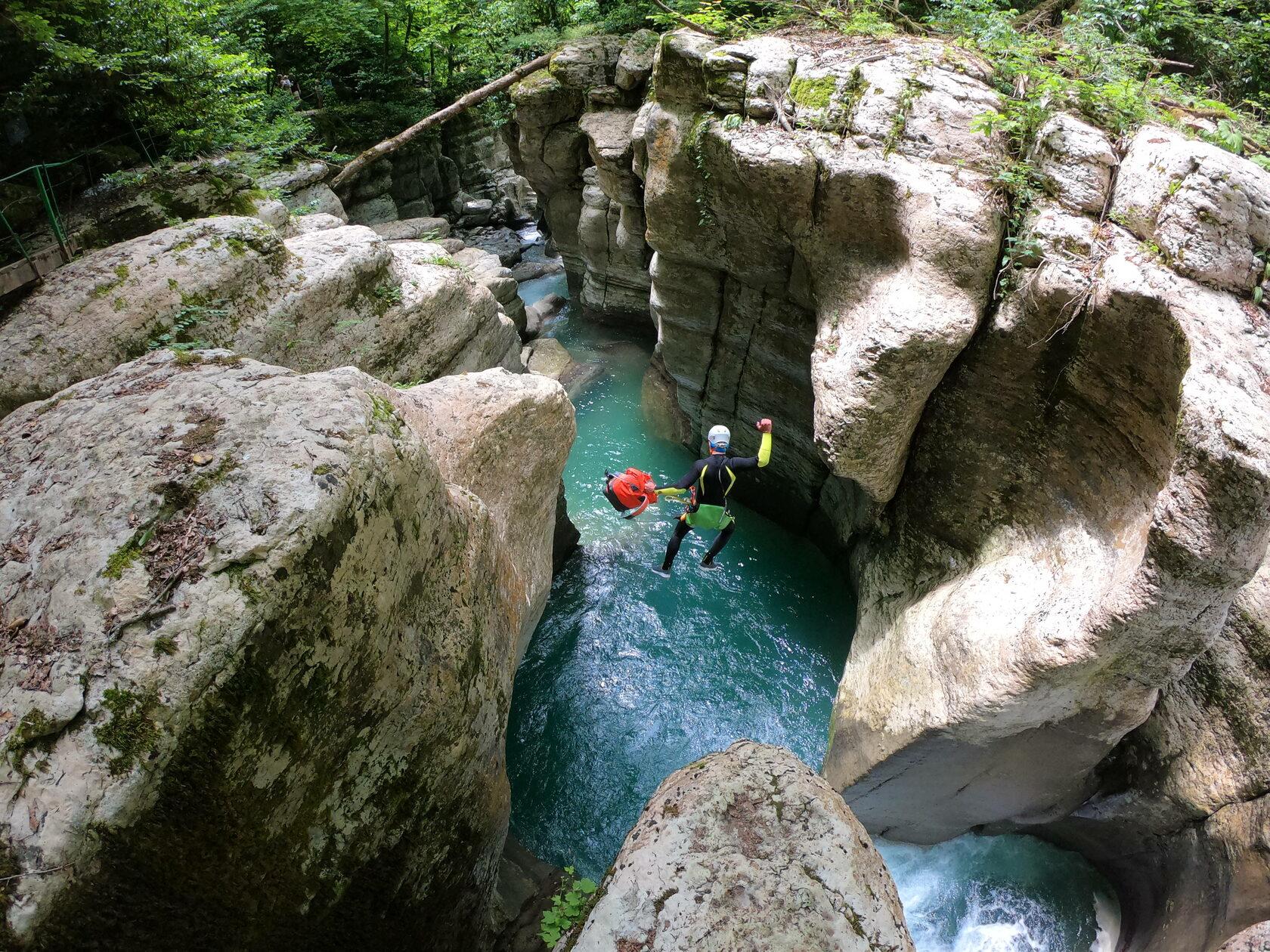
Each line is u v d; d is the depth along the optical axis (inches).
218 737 82.7
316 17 494.9
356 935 120.6
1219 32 254.4
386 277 233.9
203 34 346.3
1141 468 169.9
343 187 521.0
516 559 189.6
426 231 546.9
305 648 92.5
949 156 202.1
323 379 113.8
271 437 98.7
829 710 273.7
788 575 324.5
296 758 96.1
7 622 83.5
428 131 579.2
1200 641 154.1
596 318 524.1
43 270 195.6
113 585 83.1
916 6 299.3
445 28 553.6
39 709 76.2
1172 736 184.2
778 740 264.1
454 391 187.8
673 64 252.5
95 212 244.8
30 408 112.2
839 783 232.5
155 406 105.4
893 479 237.6
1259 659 165.5
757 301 292.4
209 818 85.0
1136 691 168.1
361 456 100.0
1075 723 179.5
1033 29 267.4
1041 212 188.5
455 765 133.1
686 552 336.5
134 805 75.6
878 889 87.6
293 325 205.5
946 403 219.8
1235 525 132.6
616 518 357.1
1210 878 171.6
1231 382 139.1
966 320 196.5
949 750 197.5
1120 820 199.9
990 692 179.5
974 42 229.3
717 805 93.4
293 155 439.5
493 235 681.6
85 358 177.0
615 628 301.9
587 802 247.4
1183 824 184.4
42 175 244.4
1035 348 191.9
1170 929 178.1
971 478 221.9
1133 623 152.4
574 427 220.4
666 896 84.8
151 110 275.0
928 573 242.7
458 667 130.0
